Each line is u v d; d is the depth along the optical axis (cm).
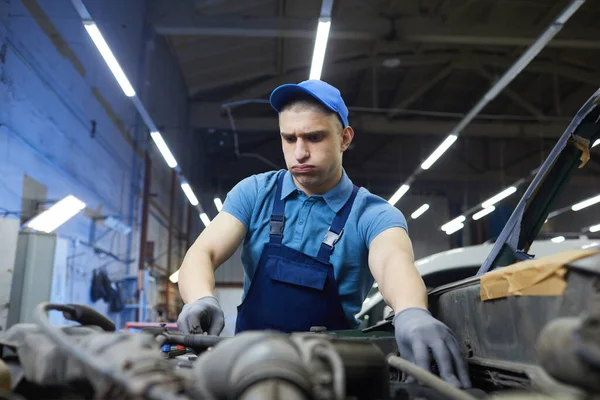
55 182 690
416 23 978
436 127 1385
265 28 931
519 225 136
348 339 84
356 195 165
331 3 555
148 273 1053
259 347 62
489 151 1739
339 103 155
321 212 162
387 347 137
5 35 555
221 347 65
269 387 56
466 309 115
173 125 1184
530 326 85
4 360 99
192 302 135
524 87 1389
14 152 580
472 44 1208
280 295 155
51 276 621
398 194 1395
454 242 1834
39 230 605
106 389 67
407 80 1371
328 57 1187
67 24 720
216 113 1352
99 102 848
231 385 59
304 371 59
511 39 995
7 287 552
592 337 53
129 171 1032
